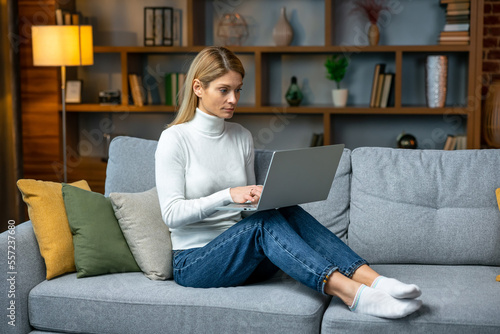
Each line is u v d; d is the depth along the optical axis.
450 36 4.08
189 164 2.00
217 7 4.56
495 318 1.66
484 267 2.12
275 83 4.59
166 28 4.47
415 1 4.36
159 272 2.00
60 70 4.33
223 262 1.85
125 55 4.34
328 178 1.93
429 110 4.12
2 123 4.09
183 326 1.81
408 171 2.23
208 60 1.97
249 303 1.77
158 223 2.07
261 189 1.84
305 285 1.88
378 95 4.23
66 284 1.94
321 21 4.48
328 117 4.22
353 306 1.72
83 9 4.62
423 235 2.14
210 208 1.88
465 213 2.16
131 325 1.85
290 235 1.78
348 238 2.23
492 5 4.36
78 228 2.02
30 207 2.00
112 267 2.02
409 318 1.68
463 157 2.25
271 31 4.55
